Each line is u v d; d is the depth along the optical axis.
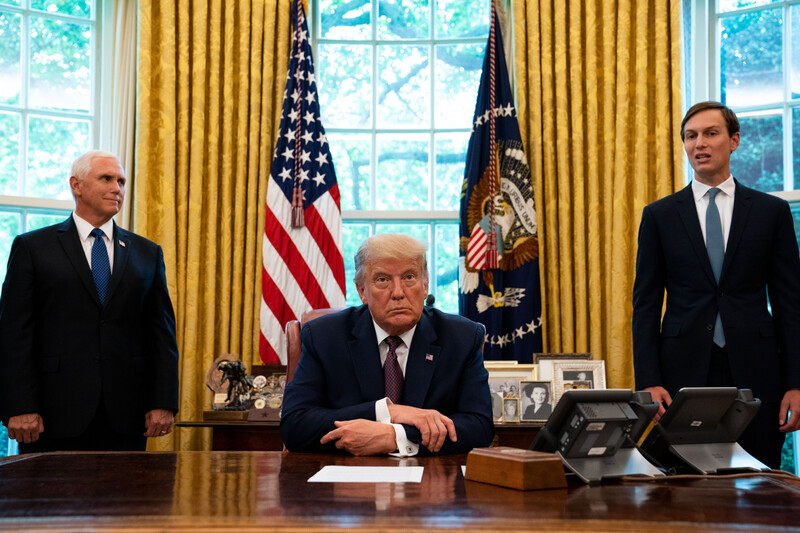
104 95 4.50
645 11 4.20
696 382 2.72
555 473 1.34
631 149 4.21
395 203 4.63
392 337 2.14
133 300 3.07
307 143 4.30
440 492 1.28
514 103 4.39
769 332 2.70
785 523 1.05
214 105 4.30
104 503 1.16
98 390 2.93
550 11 4.29
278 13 4.40
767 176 4.23
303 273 4.19
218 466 1.61
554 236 4.18
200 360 4.21
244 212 4.30
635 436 1.55
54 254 2.98
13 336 2.87
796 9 4.25
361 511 1.10
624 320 4.05
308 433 1.94
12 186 4.30
